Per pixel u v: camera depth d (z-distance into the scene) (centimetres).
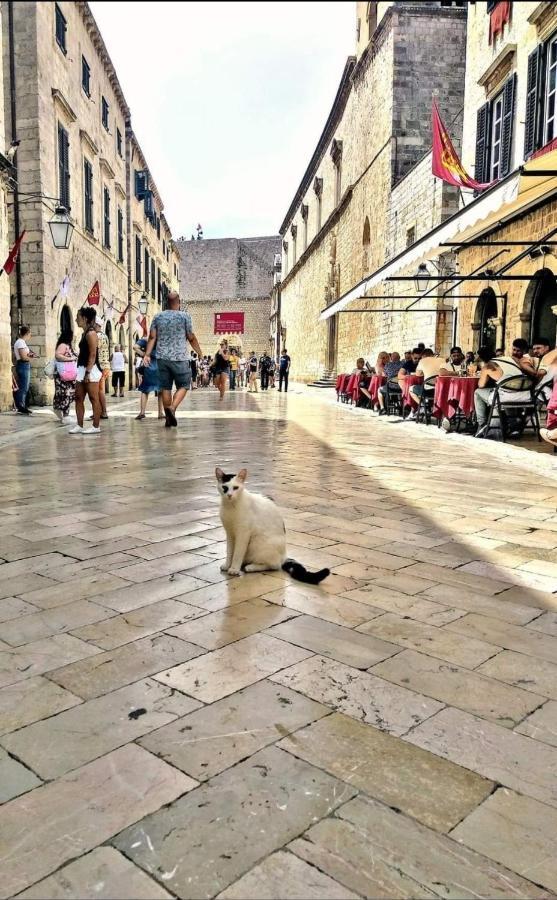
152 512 500
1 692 231
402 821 169
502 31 1416
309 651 266
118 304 2597
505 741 205
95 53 2106
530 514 514
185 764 191
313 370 3959
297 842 161
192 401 2195
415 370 1410
